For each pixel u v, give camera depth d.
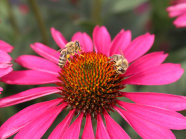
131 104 0.13
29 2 0.18
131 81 0.14
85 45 0.16
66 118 0.13
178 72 0.13
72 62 0.14
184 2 0.19
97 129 0.12
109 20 0.24
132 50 0.15
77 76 0.13
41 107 0.13
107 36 0.16
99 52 0.15
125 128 0.16
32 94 0.13
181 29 0.23
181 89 0.17
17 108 0.16
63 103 0.13
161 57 0.15
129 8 0.23
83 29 0.21
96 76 0.13
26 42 0.18
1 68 0.12
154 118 0.12
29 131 0.12
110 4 0.23
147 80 0.14
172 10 0.19
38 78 0.14
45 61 0.15
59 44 0.15
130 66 0.15
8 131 0.12
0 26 0.21
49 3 0.21
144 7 0.28
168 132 0.11
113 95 0.13
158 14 0.21
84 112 0.13
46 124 0.12
